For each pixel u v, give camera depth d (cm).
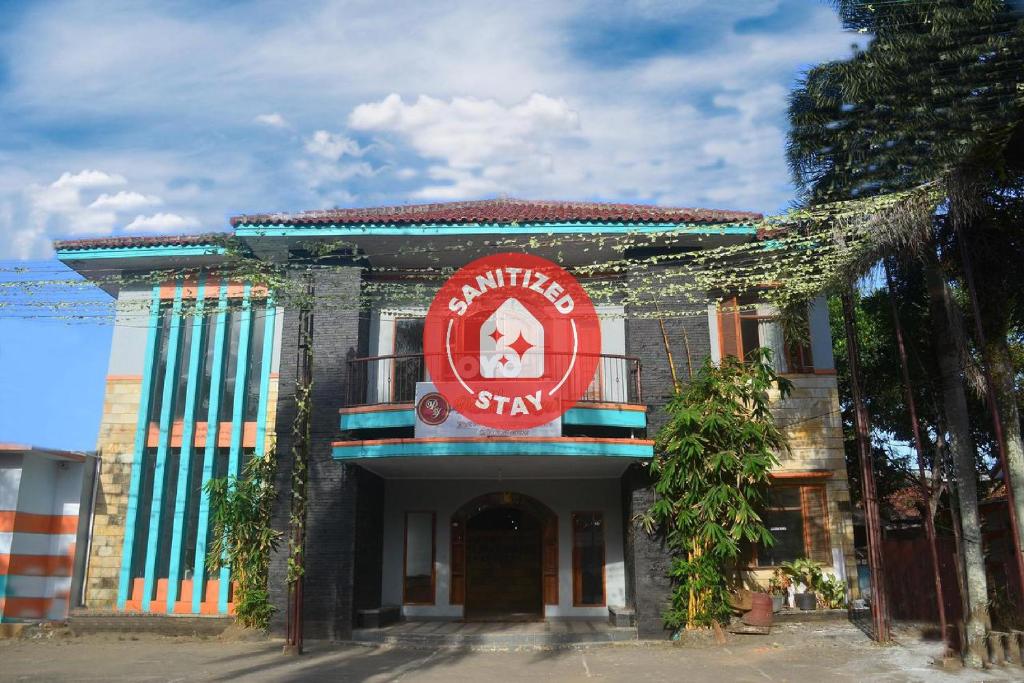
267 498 1550
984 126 1046
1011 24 1047
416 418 1411
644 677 1113
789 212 1252
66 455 1638
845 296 1366
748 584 1594
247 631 1491
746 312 1703
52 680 1092
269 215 1555
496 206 1844
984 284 1169
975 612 1107
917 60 1096
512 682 1089
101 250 1667
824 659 1198
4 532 1582
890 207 1129
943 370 1174
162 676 1123
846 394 2131
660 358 1552
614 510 1703
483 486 1722
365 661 1268
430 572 1686
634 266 1582
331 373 1579
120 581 1627
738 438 1410
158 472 1666
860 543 2228
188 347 1733
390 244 1589
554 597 1666
